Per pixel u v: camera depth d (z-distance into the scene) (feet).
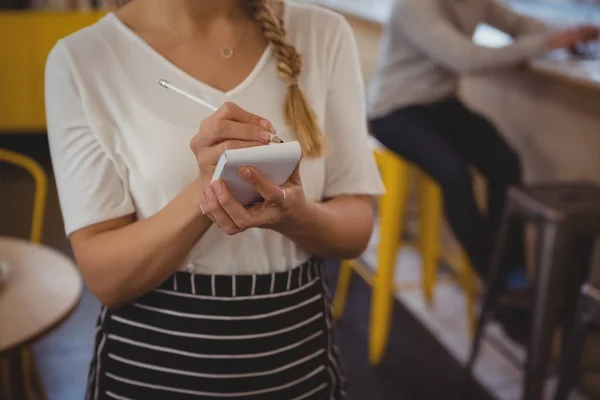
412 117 8.86
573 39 8.17
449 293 10.96
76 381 8.84
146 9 3.89
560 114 9.05
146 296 3.82
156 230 3.50
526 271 8.77
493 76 10.32
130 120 3.71
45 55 15.87
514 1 12.08
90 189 3.67
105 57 3.73
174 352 3.80
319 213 3.65
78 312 10.25
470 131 9.07
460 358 9.45
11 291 5.74
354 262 9.96
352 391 8.82
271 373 3.88
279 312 3.86
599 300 5.40
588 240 7.54
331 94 4.08
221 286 3.78
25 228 13.08
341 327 10.17
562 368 5.80
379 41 12.85
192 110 3.72
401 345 9.71
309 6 4.17
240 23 3.93
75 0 16.35
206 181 3.26
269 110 3.83
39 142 17.44
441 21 8.54
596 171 8.53
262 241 3.80
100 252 3.61
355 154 4.09
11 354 5.12
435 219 9.69
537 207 6.71
